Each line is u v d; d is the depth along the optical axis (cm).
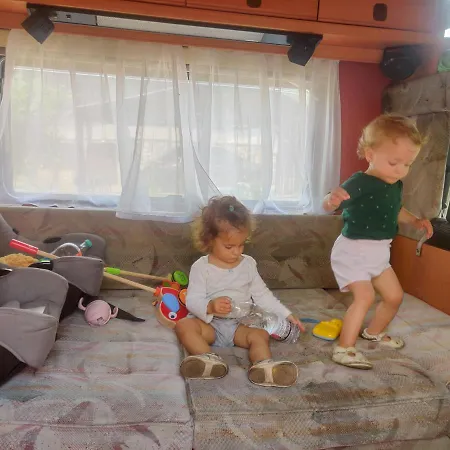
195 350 149
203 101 225
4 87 208
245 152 231
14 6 188
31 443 111
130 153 219
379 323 174
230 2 194
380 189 170
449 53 218
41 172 222
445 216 215
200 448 120
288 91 237
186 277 214
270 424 124
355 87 243
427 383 143
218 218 168
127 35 209
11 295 154
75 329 170
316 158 241
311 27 203
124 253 217
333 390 136
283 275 231
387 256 172
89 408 119
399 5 209
